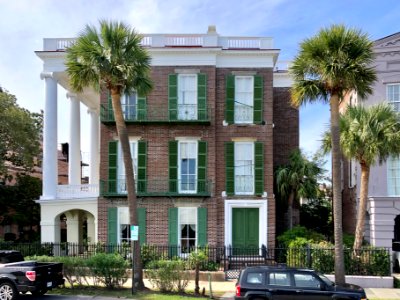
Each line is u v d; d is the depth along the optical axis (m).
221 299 15.35
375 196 23.14
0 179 32.34
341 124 18.89
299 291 12.91
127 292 16.34
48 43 24.50
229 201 23.66
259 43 24.19
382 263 18.72
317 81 16.72
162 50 23.64
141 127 23.89
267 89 24.02
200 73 23.80
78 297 15.50
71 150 26.77
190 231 23.62
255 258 22.28
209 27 24.69
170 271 16.41
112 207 23.69
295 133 27.08
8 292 14.49
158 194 23.39
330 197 30.50
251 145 24.03
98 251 21.97
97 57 16.42
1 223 31.28
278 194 25.17
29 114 30.86
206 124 23.59
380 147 18.06
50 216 24.14
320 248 19.34
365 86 16.42
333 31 15.80
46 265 15.27
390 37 23.89
